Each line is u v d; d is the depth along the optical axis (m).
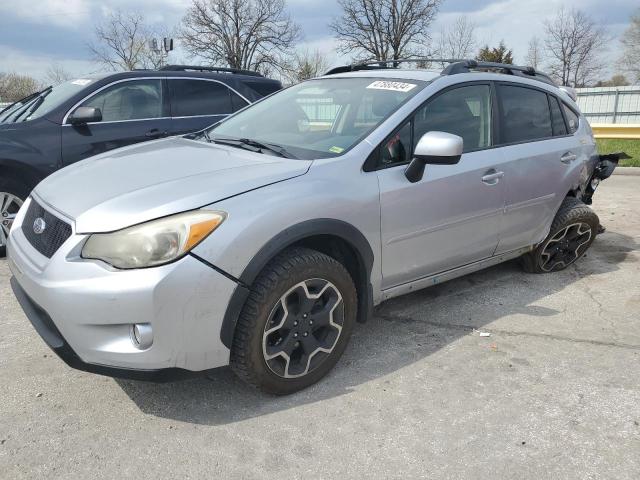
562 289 4.46
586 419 2.75
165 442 2.53
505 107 3.99
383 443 2.55
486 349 3.45
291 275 2.68
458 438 2.59
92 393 2.90
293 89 4.16
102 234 2.41
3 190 5.07
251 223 2.52
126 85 5.77
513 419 2.74
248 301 2.59
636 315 3.98
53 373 3.09
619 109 20.56
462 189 3.50
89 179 2.91
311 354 2.90
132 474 2.33
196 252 2.39
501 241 3.99
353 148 3.08
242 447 2.51
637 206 7.54
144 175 2.83
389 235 3.14
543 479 2.34
